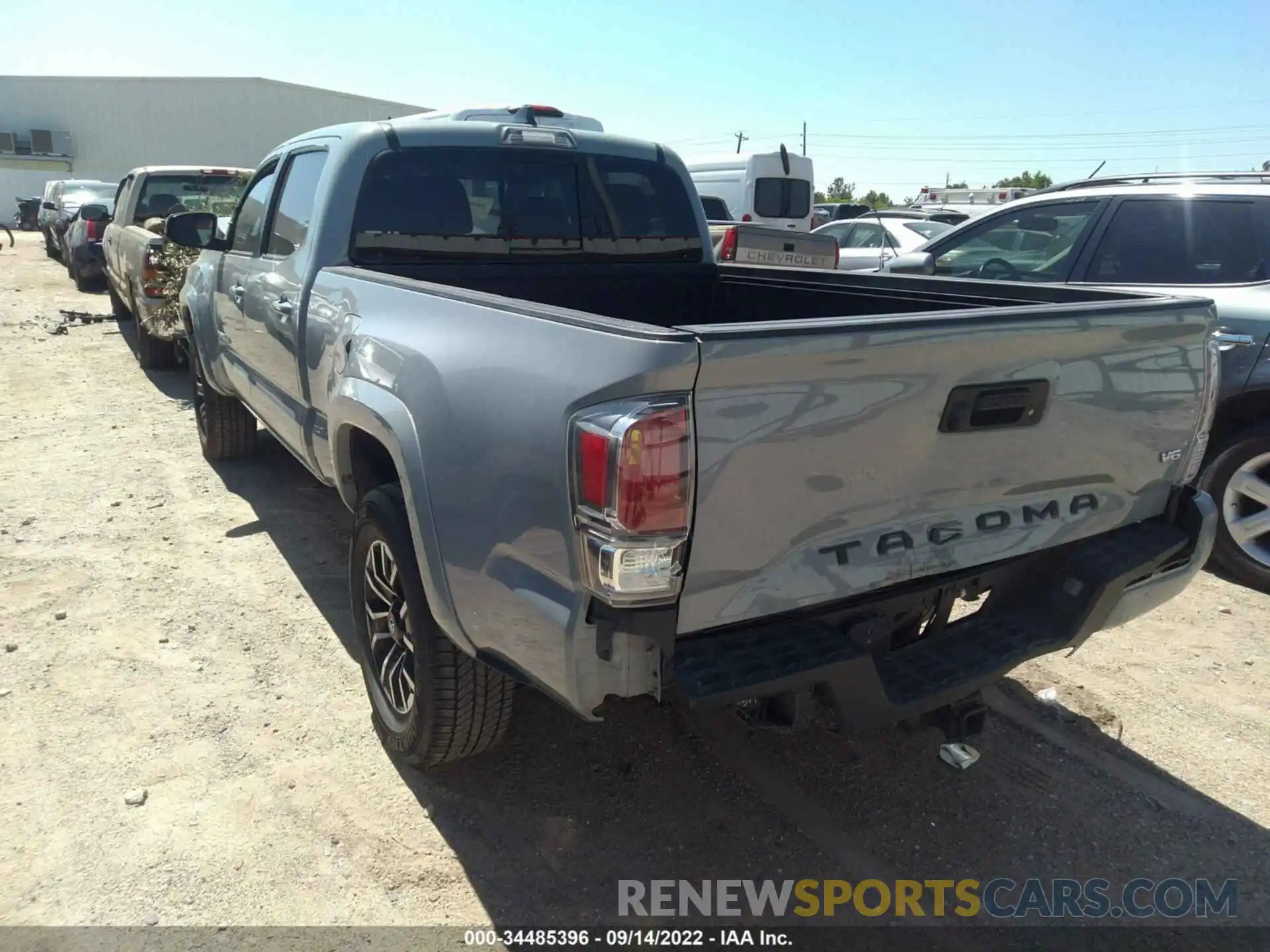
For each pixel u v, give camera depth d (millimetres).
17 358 9430
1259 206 4570
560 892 2572
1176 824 2891
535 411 2113
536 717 3381
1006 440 2367
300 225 3898
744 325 1979
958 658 2467
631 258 4309
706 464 1943
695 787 3021
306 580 4414
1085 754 3227
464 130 3848
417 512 2498
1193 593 4523
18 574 4367
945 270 5867
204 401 5883
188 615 4027
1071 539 2617
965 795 3014
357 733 3232
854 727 2240
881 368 2088
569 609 2066
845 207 22688
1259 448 4441
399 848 2705
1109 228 5066
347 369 3039
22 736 3139
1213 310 2746
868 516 2223
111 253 10617
